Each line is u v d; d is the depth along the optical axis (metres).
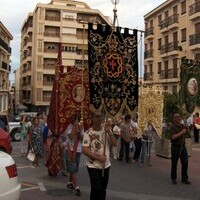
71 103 11.22
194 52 41.69
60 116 11.07
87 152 6.73
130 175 11.45
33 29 68.06
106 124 6.96
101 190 6.83
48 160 11.14
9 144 13.72
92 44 9.43
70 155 8.89
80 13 66.56
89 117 11.33
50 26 65.38
